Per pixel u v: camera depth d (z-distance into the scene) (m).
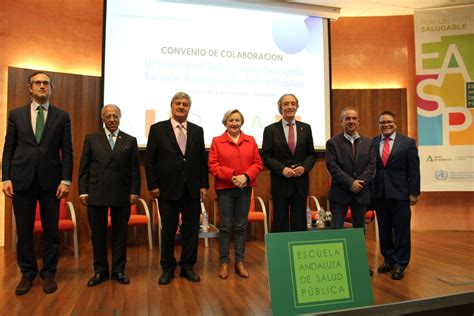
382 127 3.35
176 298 2.64
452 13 5.45
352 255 2.10
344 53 5.84
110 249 4.43
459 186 5.37
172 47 4.95
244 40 5.19
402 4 5.43
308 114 5.37
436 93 5.46
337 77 5.81
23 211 2.77
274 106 5.25
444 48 5.47
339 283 2.03
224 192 3.17
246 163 3.19
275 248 1.98
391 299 2.63
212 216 5.12
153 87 4.87
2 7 4.67
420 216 5.80
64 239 4.51
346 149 3.23
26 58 4.73
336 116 5.58
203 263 3.70
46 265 2.88
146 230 4.92
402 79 5.84
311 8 5.34
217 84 5.07
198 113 4.99
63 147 2.92
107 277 3.12
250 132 5.14
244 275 3.17
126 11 4.82
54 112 2.89
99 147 3.03
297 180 3.10
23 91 4.54
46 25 4.84
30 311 2.38
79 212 4.71
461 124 5.39
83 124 4.79
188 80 4.98
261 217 4.48
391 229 3.37
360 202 3.18
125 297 2.66
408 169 3.26
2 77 4.63
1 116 4.59
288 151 3.14
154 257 3.94
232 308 2.44
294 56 5.36
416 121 5.78
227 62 5.12
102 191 2.96
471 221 5.70
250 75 5.18
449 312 2.03
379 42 5.83
